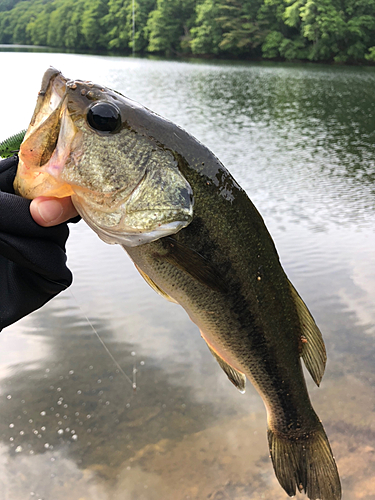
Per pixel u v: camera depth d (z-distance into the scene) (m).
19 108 1.40
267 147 2.66
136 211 0.23
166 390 0.67
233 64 8.88
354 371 0.71
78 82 0.23
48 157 0.22
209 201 0.26
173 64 8.41
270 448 0.35
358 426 0.61
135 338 0.77
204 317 0.29
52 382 0.68
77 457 0.57
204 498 0.52
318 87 5.94
